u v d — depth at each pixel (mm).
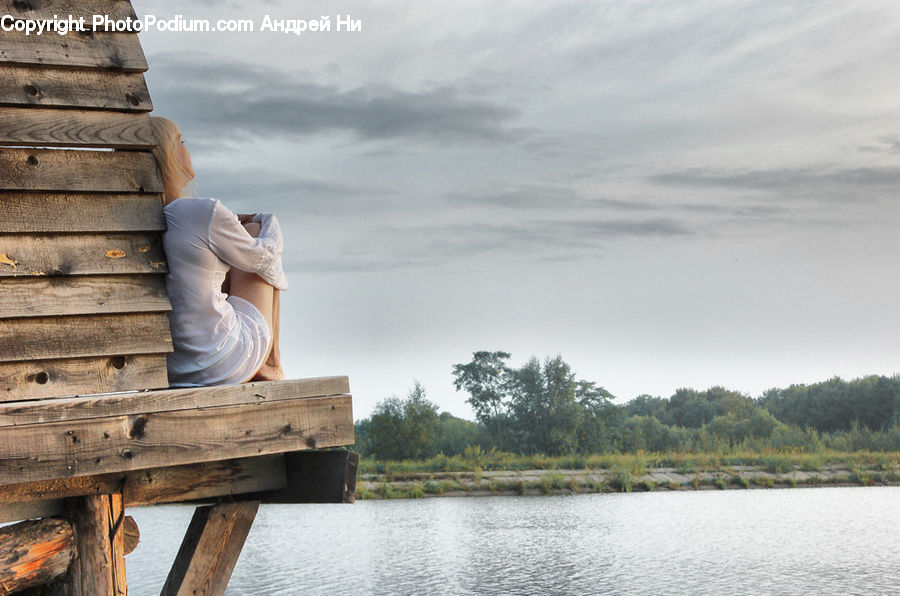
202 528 3561
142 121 3498
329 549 26984
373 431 50406
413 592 21312
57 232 3186
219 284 3576
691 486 43781
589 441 54781
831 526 31703
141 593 20250
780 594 21672
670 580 23125
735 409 67750
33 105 3236
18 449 2758
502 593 21375
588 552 26844
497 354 58750
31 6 3320
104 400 2922
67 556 3061
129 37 3521
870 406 61344
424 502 39438
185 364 3504
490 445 55719
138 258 3373
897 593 21750
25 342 3059
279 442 3283
